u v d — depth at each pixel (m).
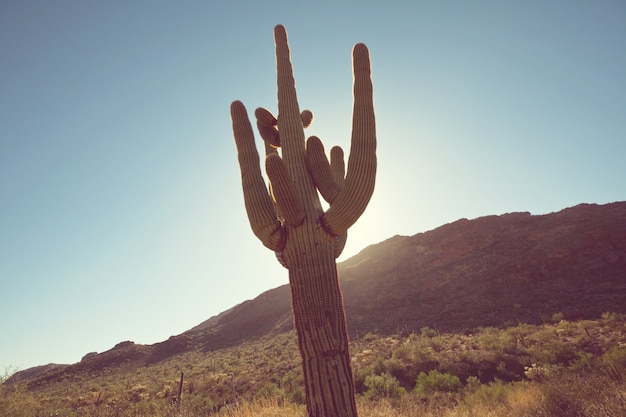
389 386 16.53
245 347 54.41
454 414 9.51
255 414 8.80
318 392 4.11
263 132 6.59
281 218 5.59
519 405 8.90
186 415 9.93
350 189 4.68
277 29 6.48
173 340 68.69
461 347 24.03
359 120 5.05
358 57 5.39
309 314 4.39
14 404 10.39
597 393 7.82
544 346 20.88
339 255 5.37
